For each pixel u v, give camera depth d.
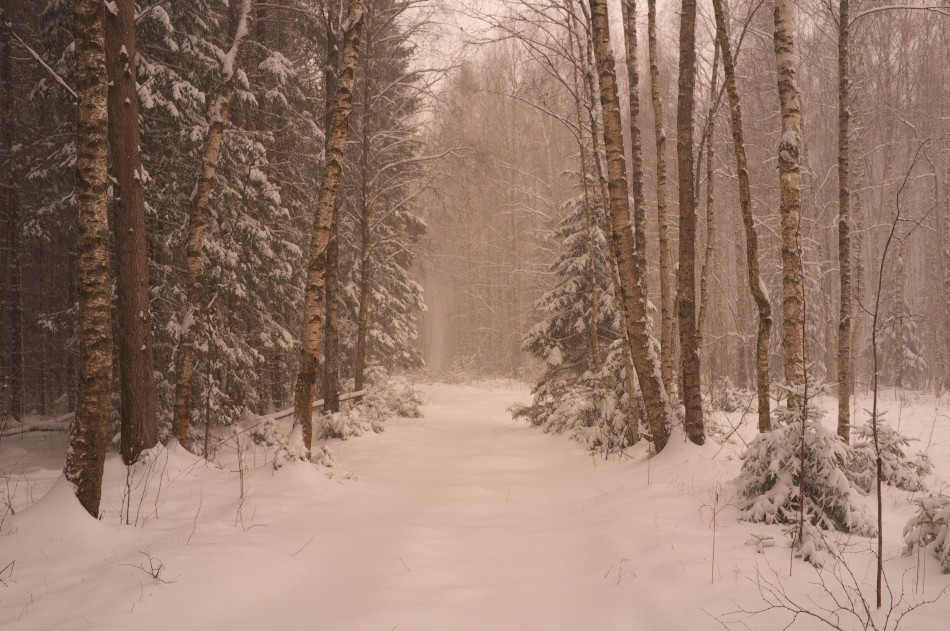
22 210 17.89
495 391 32.75
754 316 24.84
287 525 6.38
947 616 3.52
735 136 8.17
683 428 9.16
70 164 11.80
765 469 5.93
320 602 4.54
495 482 9.23
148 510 6.74
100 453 5.90
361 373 17.34
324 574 5.12
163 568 4.75
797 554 4.81
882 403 17.56
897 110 22.94
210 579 4.63
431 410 22.78
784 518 5.66
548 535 6.31
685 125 9.05
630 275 9.32
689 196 9.04
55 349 20.38
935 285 24.38
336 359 14.63
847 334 8.74
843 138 9.00
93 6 5.84
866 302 29.86
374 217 20.30
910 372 29.36
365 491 8.30
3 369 20.09
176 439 9.34
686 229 9.04
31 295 21.89
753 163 24.55
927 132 23.31
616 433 10.96
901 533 5.48
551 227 27.70
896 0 22.45
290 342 15.67
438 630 4.11
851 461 5.74
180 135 12.55
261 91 15.18
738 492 6.25
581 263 16.50
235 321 13.92
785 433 5.89
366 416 15.30
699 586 4.32
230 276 12.91
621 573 4.82
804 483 5.68
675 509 6.49
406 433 15.12
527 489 8.73
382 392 18.83
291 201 16.58
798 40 21.27
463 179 18.84
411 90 17.23
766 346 8.21
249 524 6.32
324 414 13.78
